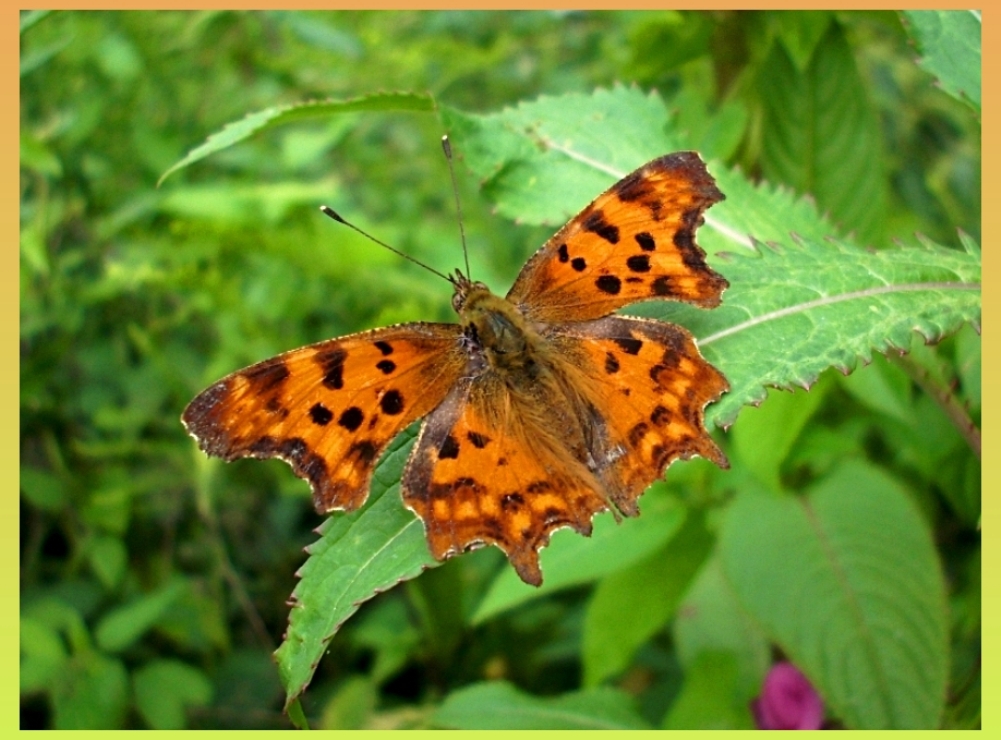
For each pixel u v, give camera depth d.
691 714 0.16
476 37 0.26
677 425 0.12
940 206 0.22
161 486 0.20
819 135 0.16
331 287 0.21
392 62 0.22
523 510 0.12
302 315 0.21
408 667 0.21
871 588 0.15
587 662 0.16
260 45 0.24
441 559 0.12
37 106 0.20
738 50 0.17
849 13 0.16
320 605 0.12
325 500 0.12
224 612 0.20
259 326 0.21
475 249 0.22
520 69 0.25
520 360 0.13
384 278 0.20
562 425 0.12
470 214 0.22
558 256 0.13
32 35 0.20
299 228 0.20
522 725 0.16
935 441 0.16
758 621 0.15
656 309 0.13
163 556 0.20
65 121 0.20
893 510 0.15
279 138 0.23
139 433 0.20
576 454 0.12
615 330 0.12
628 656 0.16
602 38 0.25
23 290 0.19
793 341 0.12
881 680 0.14
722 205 0.14
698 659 0.16
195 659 0.20
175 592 0.19
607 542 0.16
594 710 0.16
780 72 0.16
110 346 0.20
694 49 0.17
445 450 0.12
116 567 0.19
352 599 0.11
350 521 0.12
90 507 0.19
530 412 0.12
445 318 0.20
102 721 0.17
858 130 0.16
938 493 0.18
